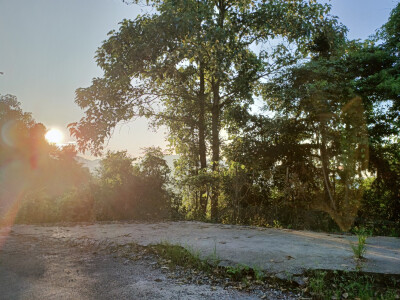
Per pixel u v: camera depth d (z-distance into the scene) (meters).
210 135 16.39
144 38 12.89
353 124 11.22
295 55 14.98
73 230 8.08
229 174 10.96
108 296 3.56
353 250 4.62
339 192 11.53
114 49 13.57
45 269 4.71
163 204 11.21
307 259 4.45
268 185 11.79
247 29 15.08
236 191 10.52
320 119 11.52
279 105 12.76
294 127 12.25
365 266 4.03
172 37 12.62
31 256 5.54
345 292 3.52
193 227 8.12
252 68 14.69
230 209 10.43
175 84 15.48
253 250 5.11
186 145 17.14
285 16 14.57
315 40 15.09
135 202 10.80
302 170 12.00
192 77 16.55
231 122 14.34
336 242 5.90
